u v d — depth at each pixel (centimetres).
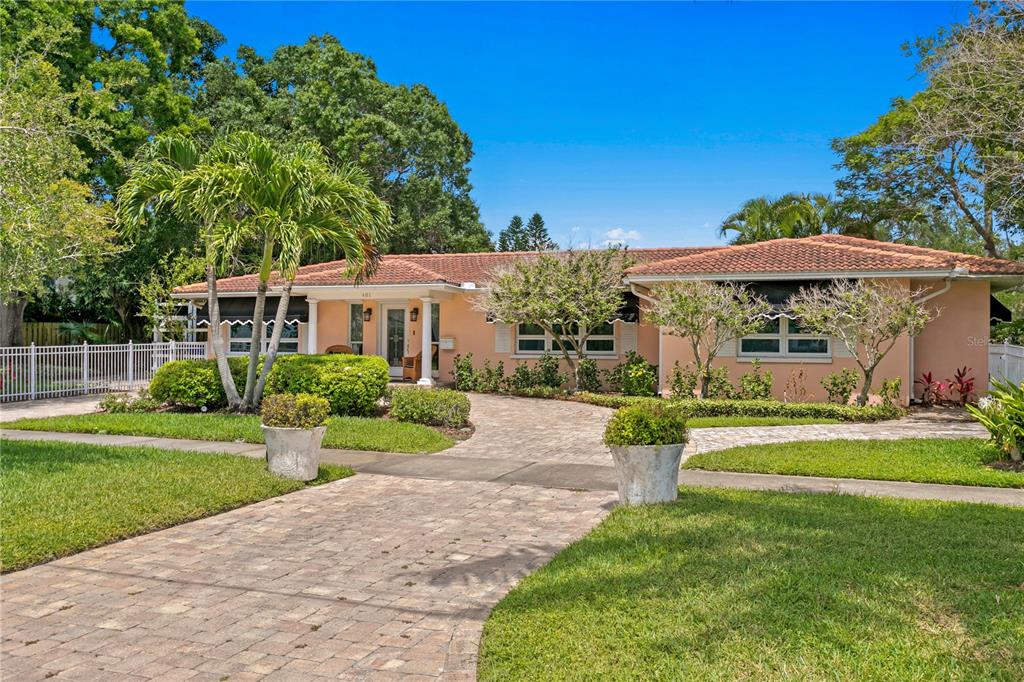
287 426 1109
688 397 1977
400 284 2464
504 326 2611
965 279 2042
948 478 1081
